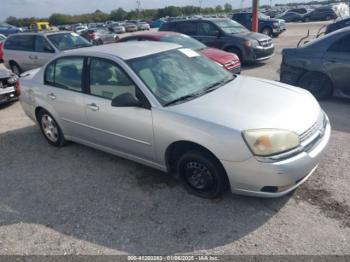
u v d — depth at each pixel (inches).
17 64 385.7
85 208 128.0
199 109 119.5
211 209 120.7
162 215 119.9
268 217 114.0
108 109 140.5
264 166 104.3
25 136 210.7
